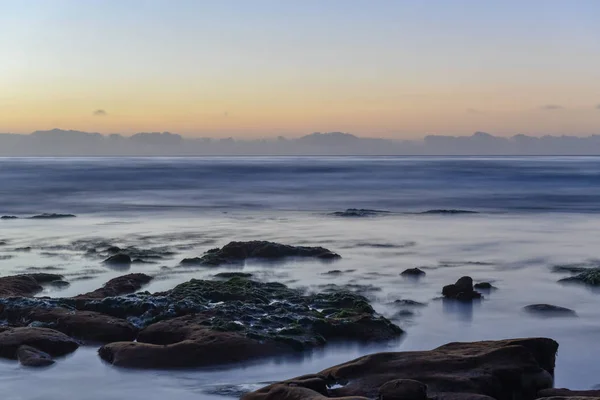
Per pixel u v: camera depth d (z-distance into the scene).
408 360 15.97
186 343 18.38
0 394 16.11
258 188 97.88
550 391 15.05
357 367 15.79
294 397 13.72
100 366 18.00
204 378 17.17
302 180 121.50
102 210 63.97
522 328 22.20
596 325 22.55
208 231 47.56
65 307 22.69
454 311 24.41
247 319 21.02
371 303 25.38
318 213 60.94
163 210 64.00
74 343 19.39
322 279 29.94
